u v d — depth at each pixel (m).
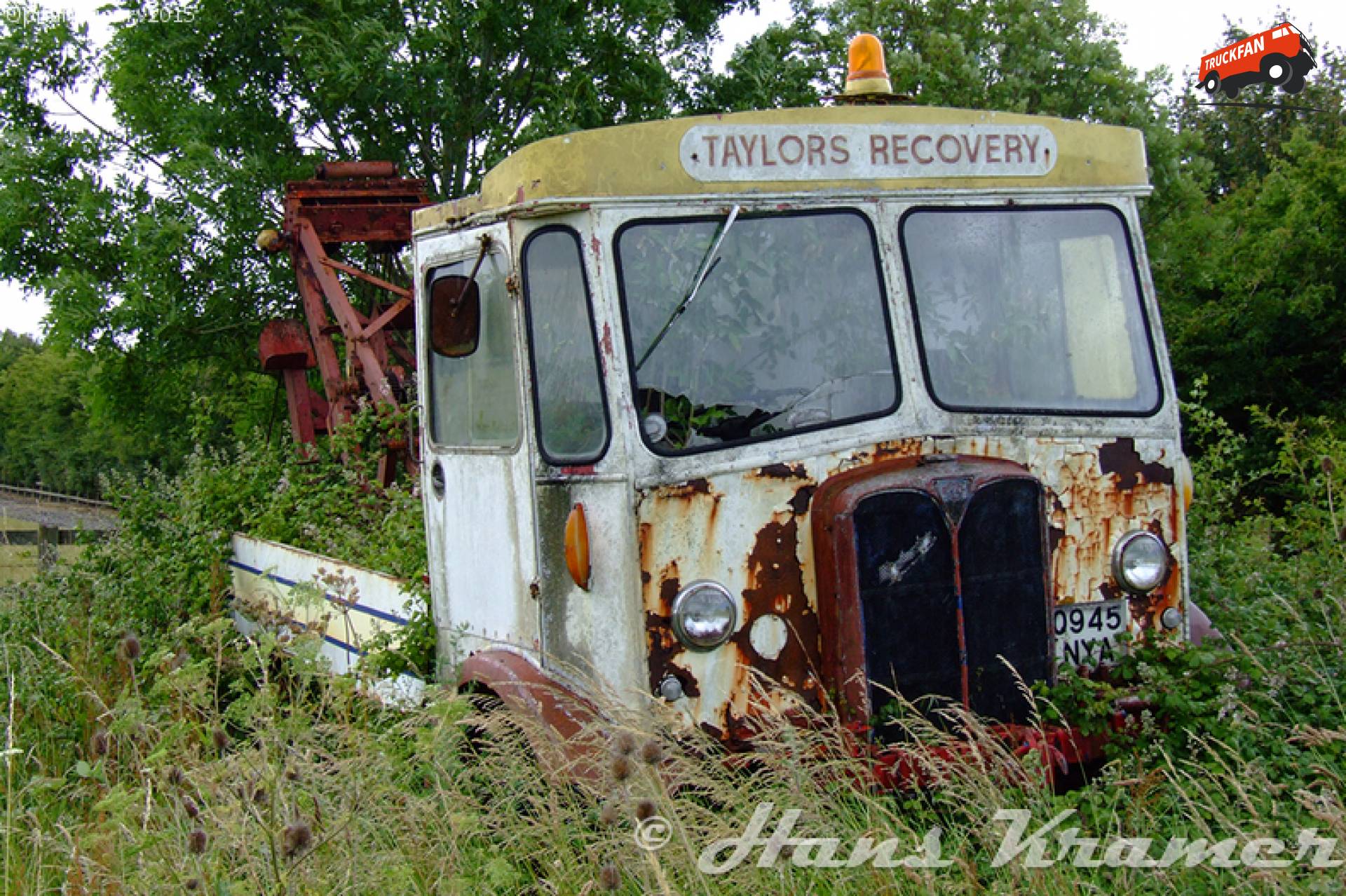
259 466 10.20
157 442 21.64
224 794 4.31
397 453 9.74
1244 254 20.97
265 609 7.70
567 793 4.48
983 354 5.14
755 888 4.06
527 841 4.43
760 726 4.61
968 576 4.68
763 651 4.71
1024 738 4.64
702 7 22.06
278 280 19.61
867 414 4.92
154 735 5.43
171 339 19.64
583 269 4.78
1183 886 3.94
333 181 12.28
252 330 20.30
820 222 5.00
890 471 4.74
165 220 18.81
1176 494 5.29
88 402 21.36
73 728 6.88
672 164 4.84
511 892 4.38
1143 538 5.17
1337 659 5.29
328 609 7.13
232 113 20.03
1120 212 5.47
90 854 4.59
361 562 7.43
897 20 25.62
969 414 5.02
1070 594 5.08
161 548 9.39
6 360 48.06
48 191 19.98
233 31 20.02
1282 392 19.83
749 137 4.93
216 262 19.61
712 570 4.67
